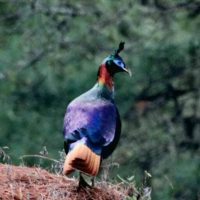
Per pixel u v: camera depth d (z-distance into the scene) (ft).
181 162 70.85
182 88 74.02
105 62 34.73
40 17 74.23
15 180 33.96
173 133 74.59
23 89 73.20
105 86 34.45
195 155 73.92
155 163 72.33
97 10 74.08
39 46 74.28
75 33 74.02
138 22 72.84
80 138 32.22
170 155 73.36
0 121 71.67
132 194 35.06
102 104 33.78
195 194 67.92
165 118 74.59
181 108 74.90
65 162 31.37
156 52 71.41
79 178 33.91
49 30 74.28
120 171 71.46
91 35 73.87
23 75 73.51
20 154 69.10
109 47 73.51
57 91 72.28
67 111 33.63
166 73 72.23
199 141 74.43
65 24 74.23
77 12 73.92
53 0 74.08
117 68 34.65
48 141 70.59
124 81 71.77
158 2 73.92
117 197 34.35
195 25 73.20
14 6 75.97
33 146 70.23
